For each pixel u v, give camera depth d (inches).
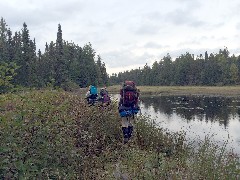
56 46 2391.7
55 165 151.8
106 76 3014.3
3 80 143.8
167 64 4682.6
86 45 2977.4
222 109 1112.2
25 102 154.9
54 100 193.8
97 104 260.8
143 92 2839.6
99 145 207.5
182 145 229.9
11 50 1948.8
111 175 162.4
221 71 3998.5
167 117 844.6
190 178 156.1
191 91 2795.3
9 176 129.8
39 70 2140.7
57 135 157.5
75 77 2684.5
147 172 157.8
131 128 229.9
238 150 394.0
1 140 135.3
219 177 151.3
